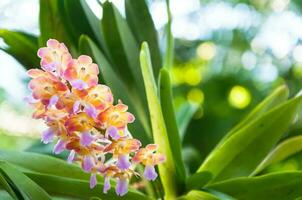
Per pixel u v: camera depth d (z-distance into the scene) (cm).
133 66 80
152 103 63
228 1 188
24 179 58
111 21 79
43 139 56
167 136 65
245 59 176
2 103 143
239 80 154
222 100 144
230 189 67
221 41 181
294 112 73
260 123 72
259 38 181
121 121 56
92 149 57
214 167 72
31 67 80
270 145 72
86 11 80
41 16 79
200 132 123
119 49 80
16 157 65
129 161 59
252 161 72
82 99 55
